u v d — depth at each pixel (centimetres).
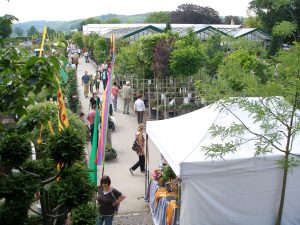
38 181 315
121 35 3544
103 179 657
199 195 607
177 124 756
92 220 329
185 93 1777
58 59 314
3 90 303
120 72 2278
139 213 821
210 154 535
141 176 1038
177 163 598
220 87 552
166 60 1747
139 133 1039
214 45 1758
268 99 498
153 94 1908
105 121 763
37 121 343
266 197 638
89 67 4038
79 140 321
